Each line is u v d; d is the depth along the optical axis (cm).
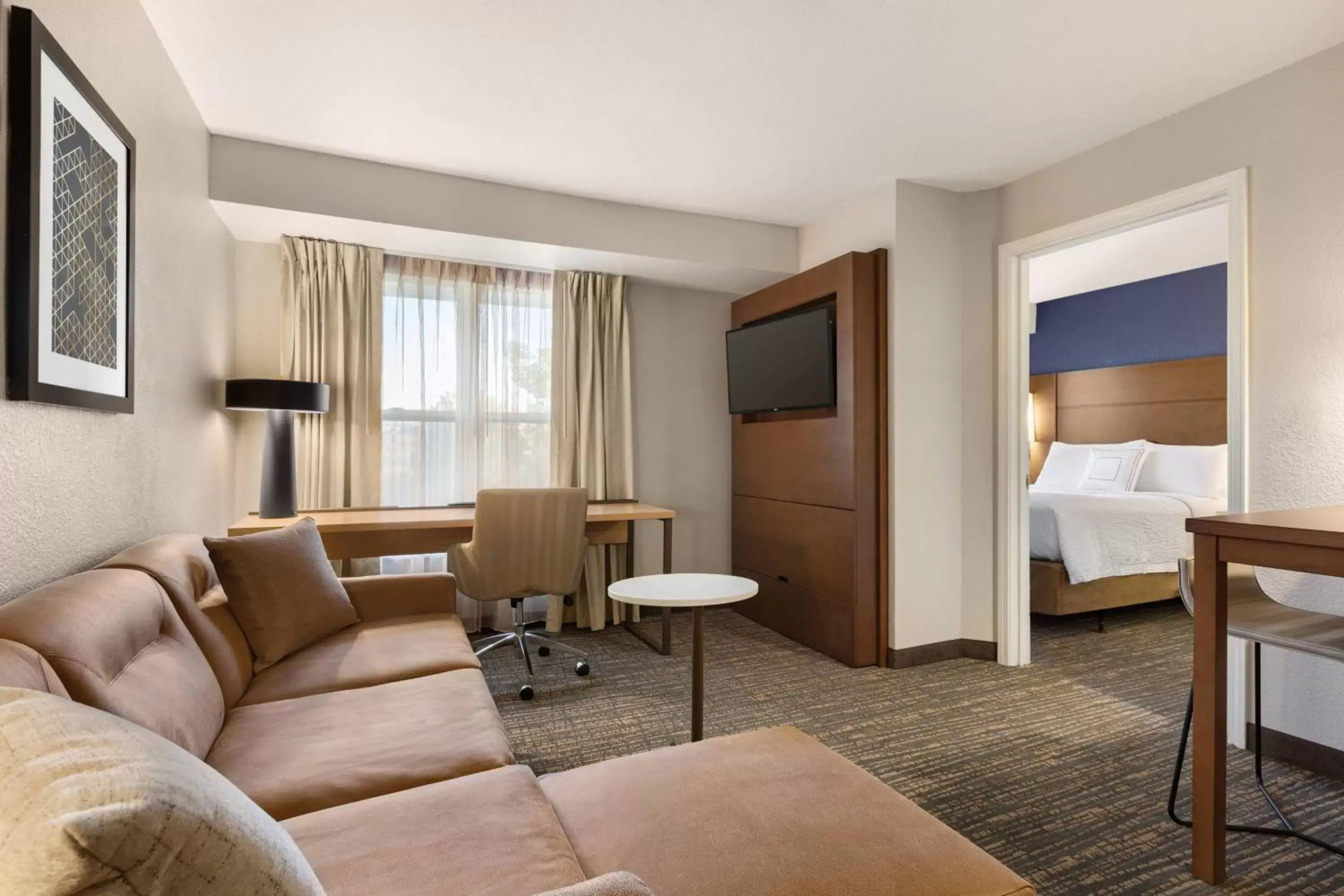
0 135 119
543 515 299
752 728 251
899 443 324
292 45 213
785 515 383
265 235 325
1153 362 523
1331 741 212
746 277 407
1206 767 161
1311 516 166
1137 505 409
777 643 367
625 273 403
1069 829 183
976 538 334
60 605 113
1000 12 197
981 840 178
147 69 197
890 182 325
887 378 329
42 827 41
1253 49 215
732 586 230
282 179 286
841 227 360
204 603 179
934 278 331
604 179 323
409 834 102
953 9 196
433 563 371
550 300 402
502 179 323
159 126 208
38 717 54
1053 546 384
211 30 205
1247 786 207
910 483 326
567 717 261
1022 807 194
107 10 168
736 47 215
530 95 244
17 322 123
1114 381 541
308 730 147
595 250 349
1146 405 519
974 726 252
